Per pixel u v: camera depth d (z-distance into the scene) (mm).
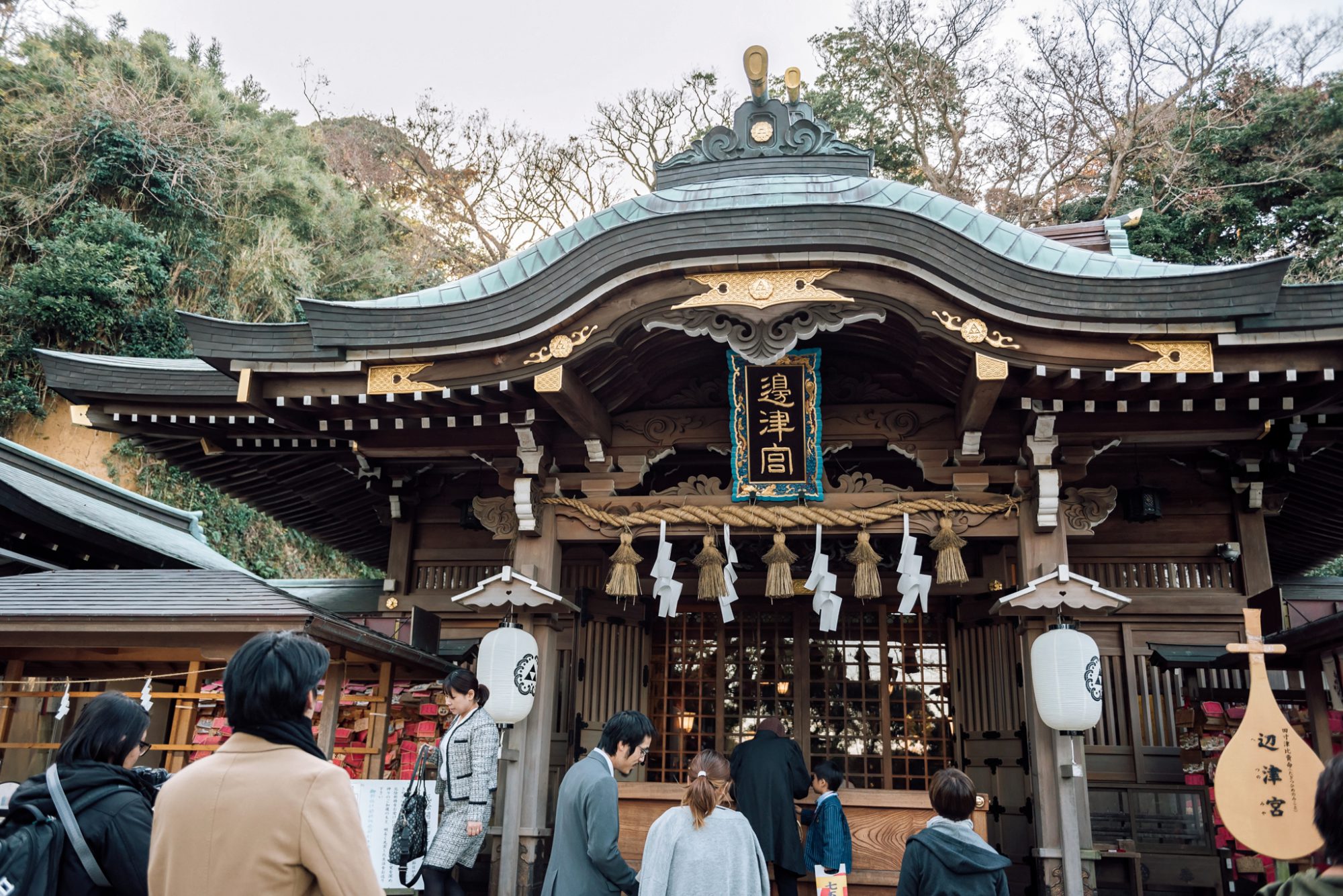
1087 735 7586
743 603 8961
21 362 17531
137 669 7254
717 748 8594
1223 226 20578
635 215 6961
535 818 6652
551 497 7312
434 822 6289
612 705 8328
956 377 6535
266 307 20797
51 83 19281
